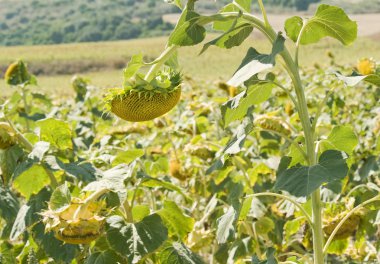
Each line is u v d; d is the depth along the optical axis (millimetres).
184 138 6762
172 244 2898
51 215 2525
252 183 4633
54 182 3049
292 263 2906
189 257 2877
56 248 2953
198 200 5270
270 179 5355
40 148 2820
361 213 3467
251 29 2688
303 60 45250
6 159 3010
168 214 2986
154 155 6145
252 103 2752
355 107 8766
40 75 64312
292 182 2330
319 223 2641
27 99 6531
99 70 66062
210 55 58719
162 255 2857
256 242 3785
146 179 2965
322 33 2820
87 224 2482
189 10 2512
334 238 3535
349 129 2834
